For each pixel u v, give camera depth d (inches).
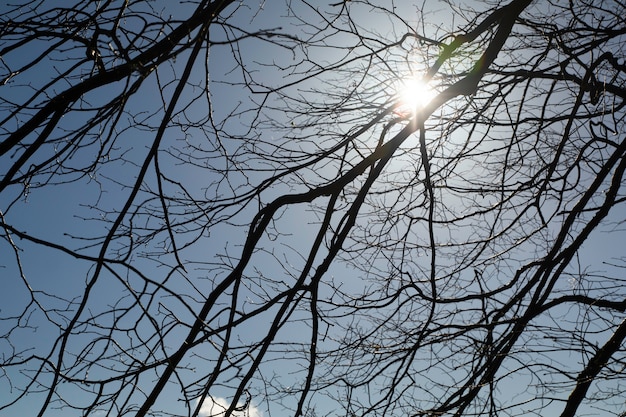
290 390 206.7
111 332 157.8
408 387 209.6
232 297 187.5
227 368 174.1
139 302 142.8
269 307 186.7
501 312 221.3
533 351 197.8
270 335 186.7
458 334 215.6
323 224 198.4
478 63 203.0
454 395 209.8
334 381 211.3
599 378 190.1
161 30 139.3
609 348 207.6
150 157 130.9
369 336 225.1
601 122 228.2
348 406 209.6
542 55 233.5
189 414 158.6
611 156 222.7
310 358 200.4
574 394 207.9
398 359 215.2
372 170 195.2
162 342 150.1
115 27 131.6
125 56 130.4
